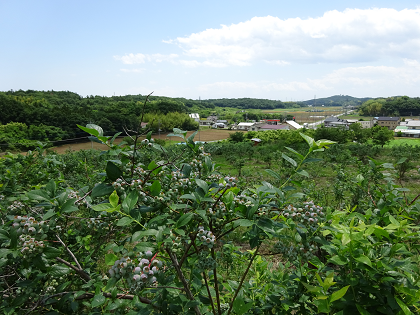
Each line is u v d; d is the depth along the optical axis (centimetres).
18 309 217
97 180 456
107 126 6391
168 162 196
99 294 177
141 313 169
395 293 160
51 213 165
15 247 158
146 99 184
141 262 129
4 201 290
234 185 191
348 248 158
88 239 265
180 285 199
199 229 156
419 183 1398
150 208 169
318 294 157
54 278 232
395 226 169
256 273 275
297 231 168
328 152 2606
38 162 442
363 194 449
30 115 6109
